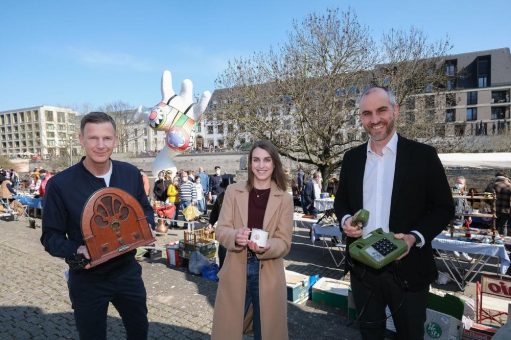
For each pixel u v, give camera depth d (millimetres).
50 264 5848
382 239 1871
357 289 2160
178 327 3611
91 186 2133
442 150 13969
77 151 42188
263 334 2238
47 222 2045
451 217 1962
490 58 52344
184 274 5309
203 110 11391
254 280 2354
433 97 13883
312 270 5785
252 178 2453
